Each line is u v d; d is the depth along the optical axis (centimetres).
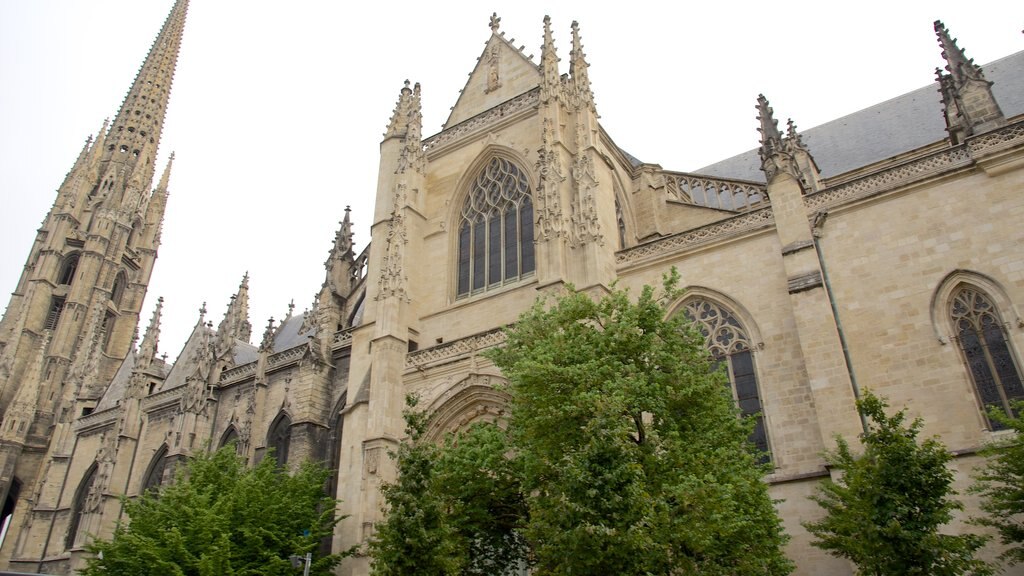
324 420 6494
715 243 4678
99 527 7856
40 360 11444
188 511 4525
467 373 5012
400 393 5281
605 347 3384
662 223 6231
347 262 7475
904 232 4097
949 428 3609
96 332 12812
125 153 15725
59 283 13600
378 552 3441
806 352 3941
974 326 3762
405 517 3294
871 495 2831
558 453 3138
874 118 6919
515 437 3491
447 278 5822
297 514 4841
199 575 4234
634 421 3278
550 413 3162
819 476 3769
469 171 6188
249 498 4753
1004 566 3231
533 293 5191
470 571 3631
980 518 3111
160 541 4525
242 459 5903
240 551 4450
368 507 4809
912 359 3822
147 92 16488
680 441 3088
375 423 5078
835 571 3562
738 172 7725
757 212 4625
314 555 4934
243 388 7744
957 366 3703
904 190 4172
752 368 4284
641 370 3338
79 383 10662
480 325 5375
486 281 5684
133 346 11919
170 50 17425
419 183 6309
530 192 5700
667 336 3469
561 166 5244
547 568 3056
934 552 2680
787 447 3975
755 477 3138
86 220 14312
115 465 8294
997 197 3897
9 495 10912
